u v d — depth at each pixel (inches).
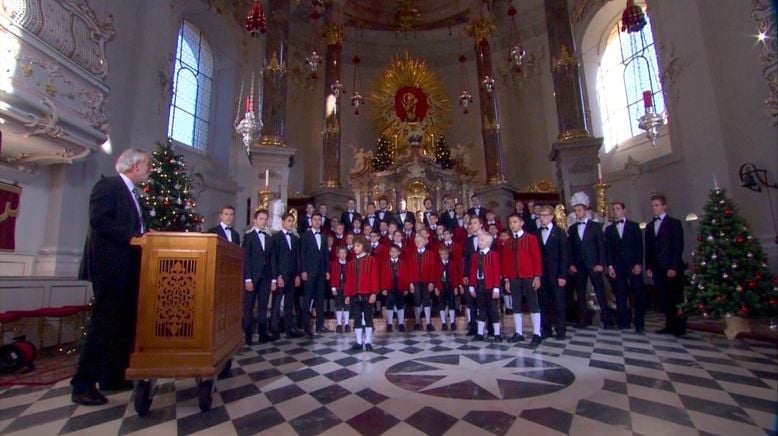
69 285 234.2
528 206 357.4
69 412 102.9
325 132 514.6
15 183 225.5
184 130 413.1
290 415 98.7
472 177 540.1
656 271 220.8
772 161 253.0
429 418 94.7
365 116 606.5
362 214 514.0
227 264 117.0
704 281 205.2
